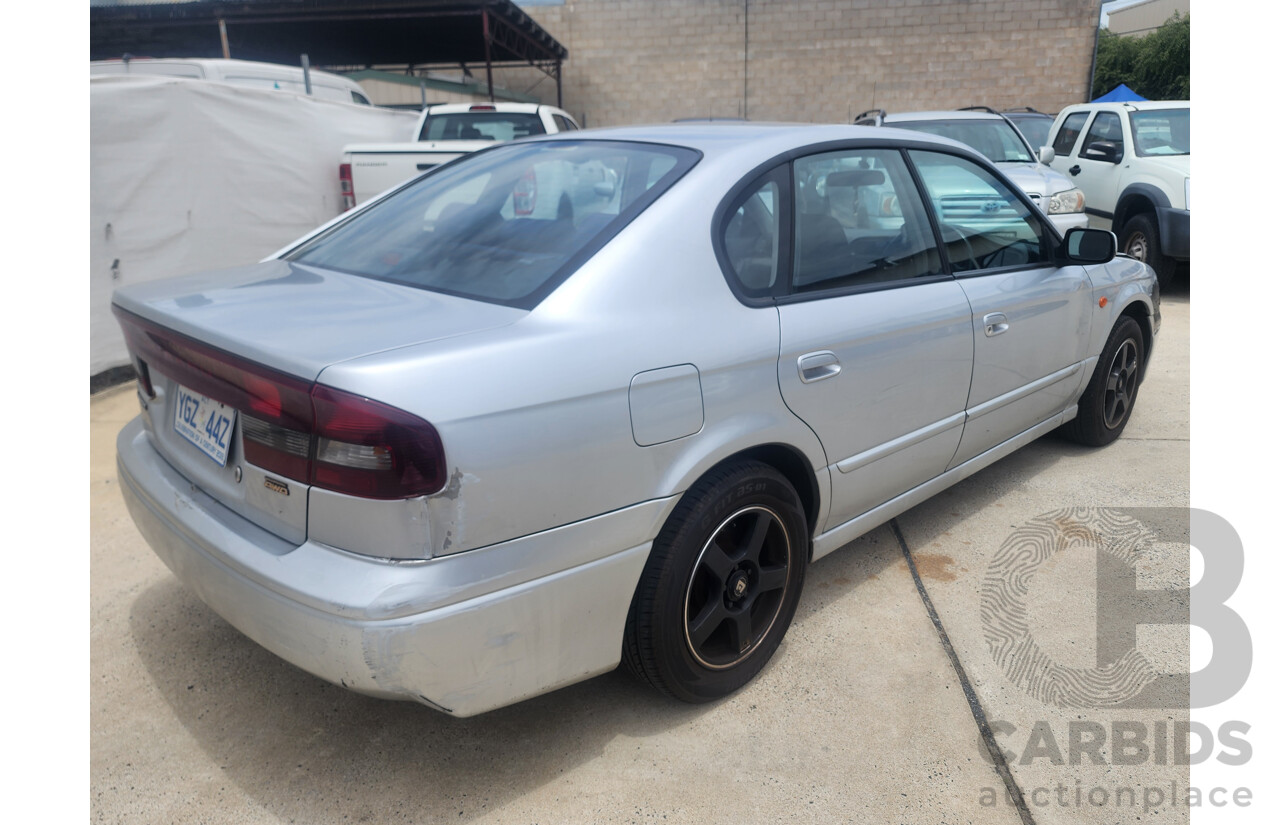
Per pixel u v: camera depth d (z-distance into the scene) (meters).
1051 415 3.73
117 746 2.20
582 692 2.42
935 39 17.62
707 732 2.25
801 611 2.81
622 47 18.39
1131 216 8.44
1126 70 36.94
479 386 1.69
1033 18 17.30
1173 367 5.61
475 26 15.22
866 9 17.58
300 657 1.74
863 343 2.50
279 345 1.76
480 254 2.23
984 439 3.25
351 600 1.64
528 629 1.83
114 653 2.59
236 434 1.91
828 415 2.42
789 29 17.84
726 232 2.24
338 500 1.68
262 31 15.87
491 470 1.70
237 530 1.89
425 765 2.13
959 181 3.10
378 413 1.60
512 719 2.31
